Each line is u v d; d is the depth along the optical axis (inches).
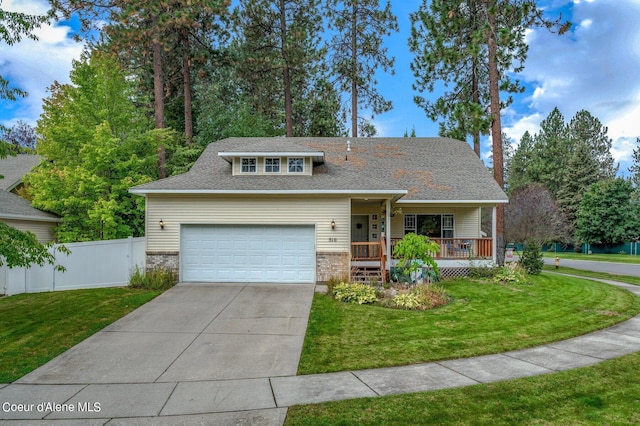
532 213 1163.9
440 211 695.7
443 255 629.6
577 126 2105.1
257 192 517.0
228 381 237.0
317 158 588.1
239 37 1050.1
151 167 750.5
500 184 724.0
